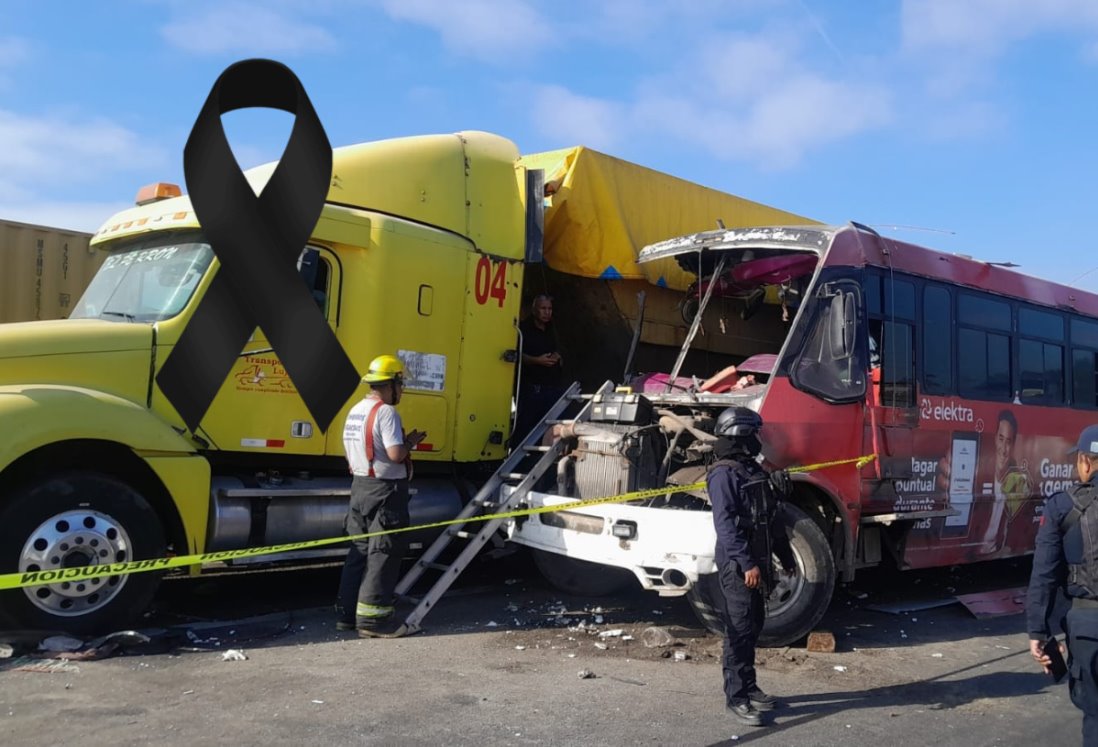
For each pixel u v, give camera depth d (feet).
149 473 19.61
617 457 22.06
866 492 23.20
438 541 23.25
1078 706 12.28
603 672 18.38
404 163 24.40
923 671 20.03
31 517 17.35
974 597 27.35
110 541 18.26
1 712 14.33
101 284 22.74
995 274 28.50
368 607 19.94
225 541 20.34
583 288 28.78
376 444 19.85
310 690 16.20
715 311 29.40
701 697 17.07
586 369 29.81
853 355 23.11
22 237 32.27
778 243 23.91
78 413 17.75
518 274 26.45
